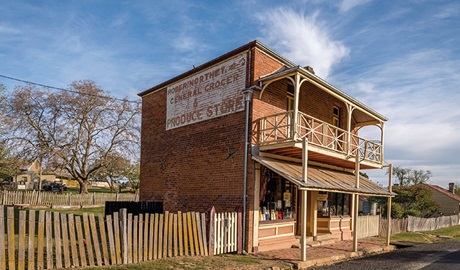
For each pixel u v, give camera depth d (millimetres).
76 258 7789
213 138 13148
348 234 16719
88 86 35500
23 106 33531
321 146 12047
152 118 16828
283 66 13336
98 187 68688
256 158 11492
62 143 34844
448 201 48969
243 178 11688
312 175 12102
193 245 9992
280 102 13180
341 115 17562
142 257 8805
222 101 12977
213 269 8539
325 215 15562
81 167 37031
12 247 6988
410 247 15836
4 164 32562
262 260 10102
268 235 12125
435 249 15008
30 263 7184
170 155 15242
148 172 16547
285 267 9641
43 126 34500
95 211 23422
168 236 9477
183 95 14969
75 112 35219
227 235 10852
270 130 12453
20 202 25906
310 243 13578
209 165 13133
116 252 8352
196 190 13555
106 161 36500
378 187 16125
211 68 13656
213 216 10477
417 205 38906
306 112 14844
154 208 14844
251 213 11438
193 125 14180
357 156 13531
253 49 12070
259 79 11945
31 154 33625
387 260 11555
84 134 36188
